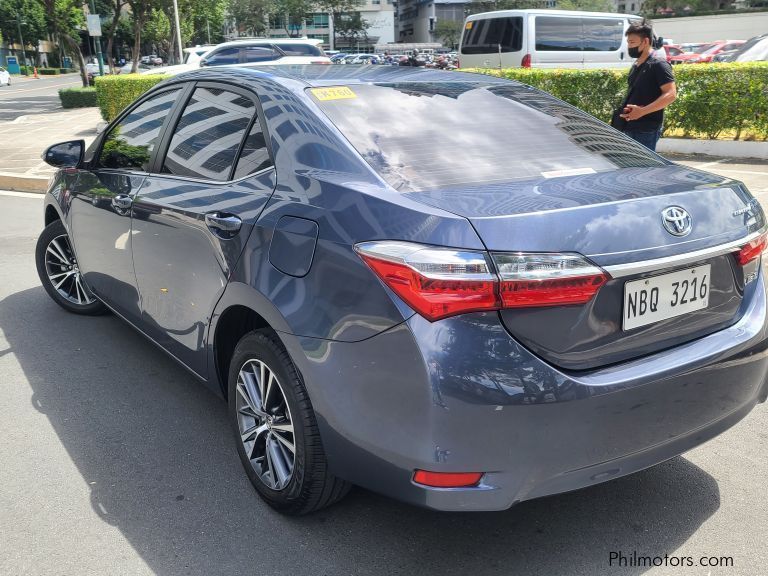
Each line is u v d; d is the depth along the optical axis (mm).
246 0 87688
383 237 2133
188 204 2988
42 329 4613
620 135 3074
